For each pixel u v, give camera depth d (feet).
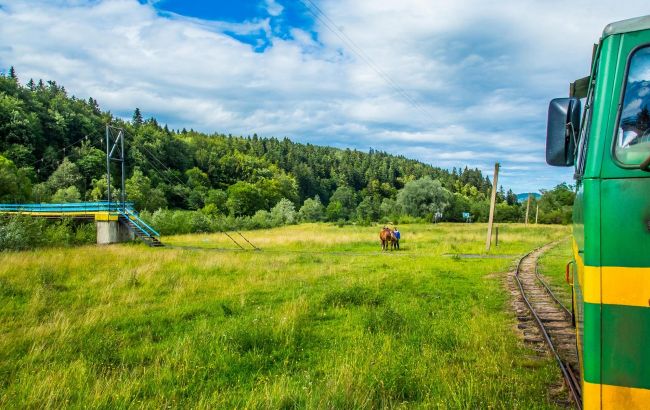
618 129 9.93
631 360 9.59
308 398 16.84
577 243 14.06
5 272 47.34
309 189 541.34
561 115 11.96
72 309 33.37
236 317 31.76
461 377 18.66
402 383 18.30
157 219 150.30
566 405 16.67
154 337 27.27
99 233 109.60
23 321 29.73
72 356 23.00
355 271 56.59
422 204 303.48
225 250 90.99
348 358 21.97
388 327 27.78
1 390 18.15
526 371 20.48
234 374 20.83
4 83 363.97
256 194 359.46
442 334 25.99
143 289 41.70
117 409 16.26
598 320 9.86
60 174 288.51
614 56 10.16
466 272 56.29
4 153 279.28
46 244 86.22
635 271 9.58
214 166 466.70
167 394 18.12
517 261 68.69
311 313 32.86
